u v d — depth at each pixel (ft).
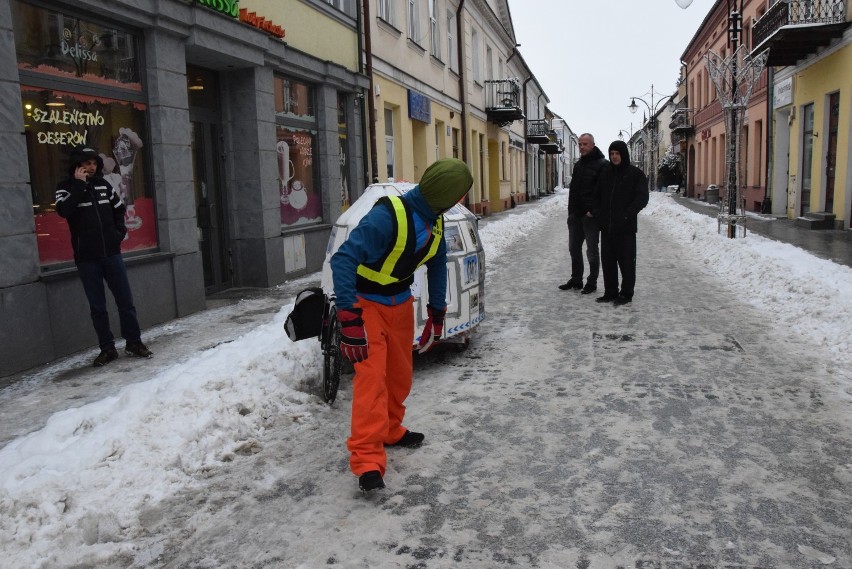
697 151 139.03
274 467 12.65
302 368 16.92
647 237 57.57
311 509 11.02
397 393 12.91
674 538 9.80
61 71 21.47
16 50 19.77
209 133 32.14
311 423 14.80
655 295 29.27
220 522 10.68
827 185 58.54
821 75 58.29
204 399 14.15
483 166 96.32
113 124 23.67
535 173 170.50
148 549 9.95
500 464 12.53
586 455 12.81
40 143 20.66
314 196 40.50
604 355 19.79
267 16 33.96
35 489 10.69
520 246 52.31
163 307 25.52
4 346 18.51
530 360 19.51
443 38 72.49
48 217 20.90
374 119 48.08
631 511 10.62
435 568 9.21
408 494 11.43
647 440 13.46
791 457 12.51
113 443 12.25
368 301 11.79
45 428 13.26
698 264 39.24
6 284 18.54
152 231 25.59
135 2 23.47
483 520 10.47
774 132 73.56
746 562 9.15
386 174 53.52
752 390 16.34
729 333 22.09
